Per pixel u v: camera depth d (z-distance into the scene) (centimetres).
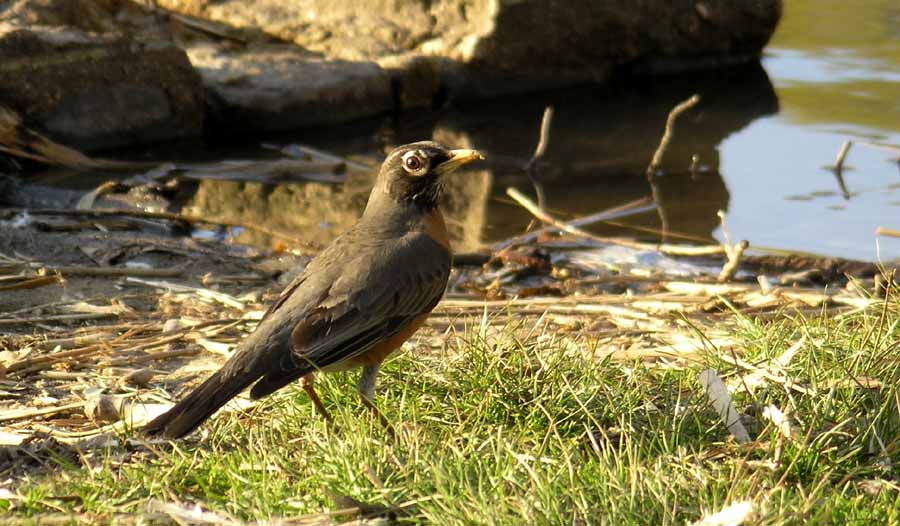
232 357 774
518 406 788
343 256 825
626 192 1577
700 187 1591
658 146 1775
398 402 815
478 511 627
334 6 2048
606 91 2092
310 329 774
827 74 2112
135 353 965
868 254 1347
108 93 1698
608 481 654
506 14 1992
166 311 1090
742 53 2205
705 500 643
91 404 829
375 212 870
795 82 2086
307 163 1634
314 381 836
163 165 1622
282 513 663
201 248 1309
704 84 2128
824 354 833
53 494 689
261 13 2053
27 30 1639
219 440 774
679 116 1931
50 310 1070
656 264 1326
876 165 1659
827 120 1872
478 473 680
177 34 1977
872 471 715
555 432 730
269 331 778
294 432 784
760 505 623
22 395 870
